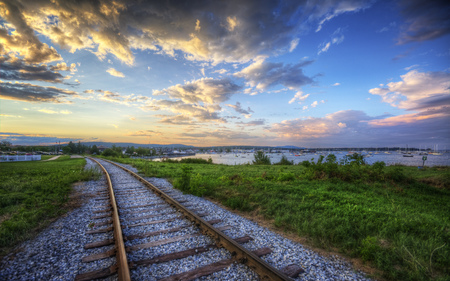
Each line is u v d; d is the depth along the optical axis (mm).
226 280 3324
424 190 11023
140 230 5336
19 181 12461
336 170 12883
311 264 3912
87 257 3934
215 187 10430
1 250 4270
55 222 5996
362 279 3533
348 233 5059
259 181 12258
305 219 5949
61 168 21891
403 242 4379
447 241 4688
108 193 9805
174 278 3312
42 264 3768
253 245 4605
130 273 3434
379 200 8320
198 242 4613
